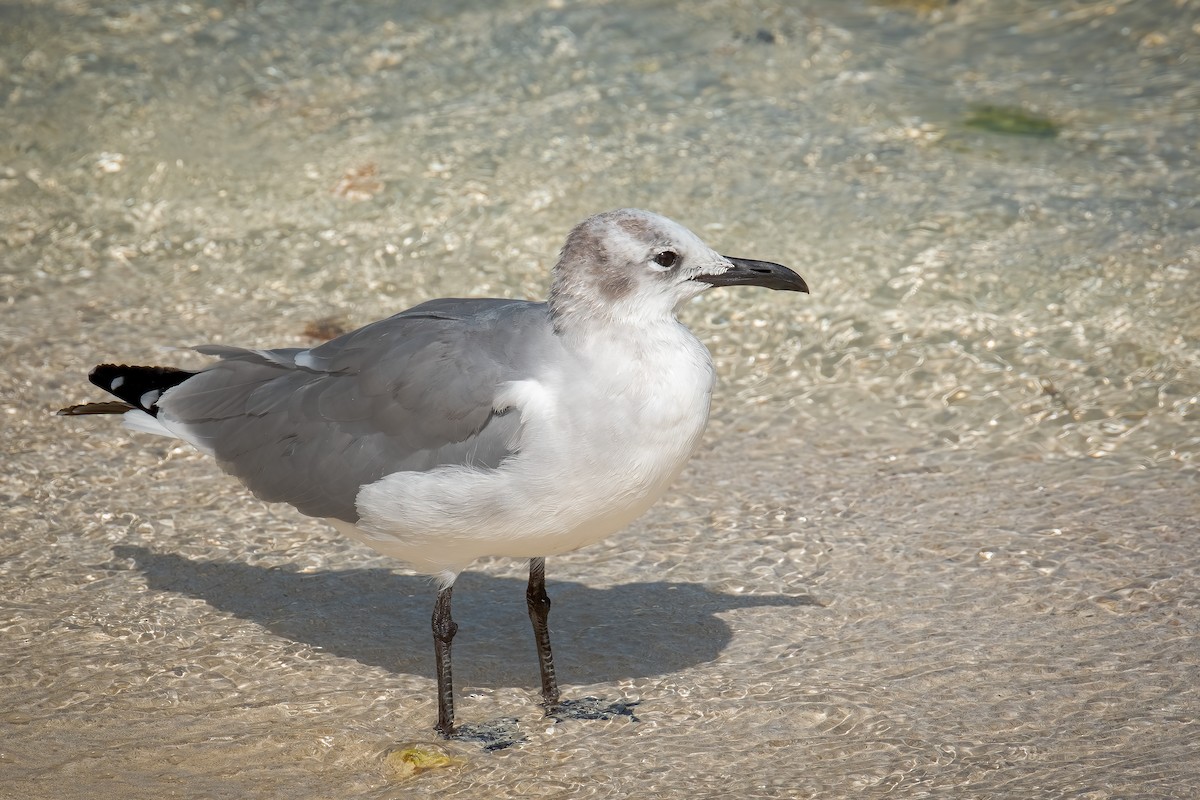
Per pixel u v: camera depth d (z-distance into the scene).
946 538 11.55
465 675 10.13
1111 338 13.96
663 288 8.86
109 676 9.95
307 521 12.03
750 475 12.64
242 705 9.73
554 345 8.88
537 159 16.94
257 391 10.01
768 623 10.59
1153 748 8.80
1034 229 15.35
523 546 9.07
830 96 18.17
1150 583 10.74
